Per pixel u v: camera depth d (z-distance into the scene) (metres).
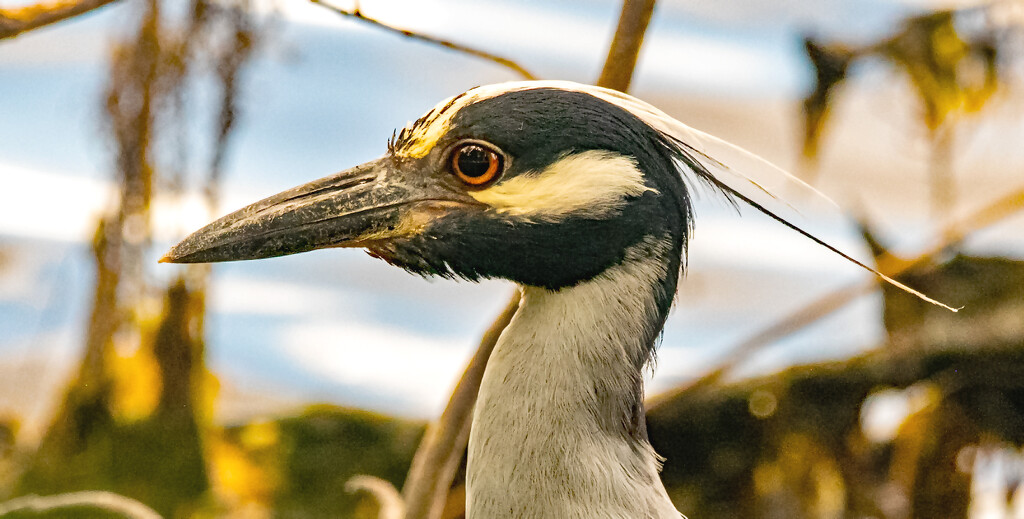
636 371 4.60
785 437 9.66
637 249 4.52
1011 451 9.28
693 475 9.74
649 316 4.57
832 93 9.35
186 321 8.24
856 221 9.43
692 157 4.74
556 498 4.50
